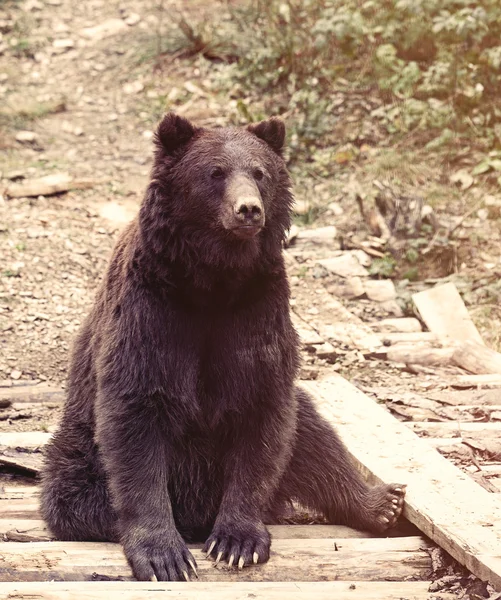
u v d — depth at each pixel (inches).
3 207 689.6
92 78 933.8
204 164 311.1
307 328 553.3
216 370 313.9
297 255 655.8
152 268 310.5
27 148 809.5
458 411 456.1
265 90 872.9
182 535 331.0
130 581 292.4
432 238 673.6
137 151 809.5
